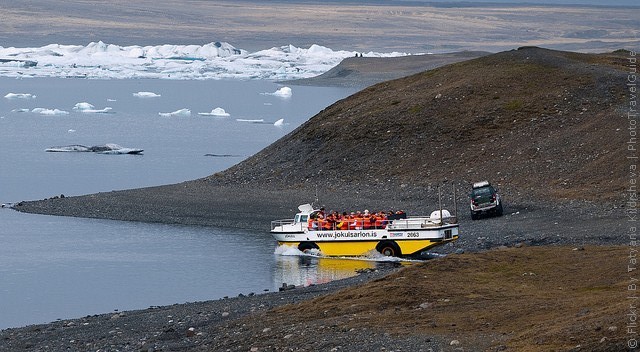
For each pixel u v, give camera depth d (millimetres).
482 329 51281
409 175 139000
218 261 96500
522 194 120312
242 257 98438
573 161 128125
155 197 136750
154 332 61875
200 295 81375
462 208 118312
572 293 59688
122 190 144875
